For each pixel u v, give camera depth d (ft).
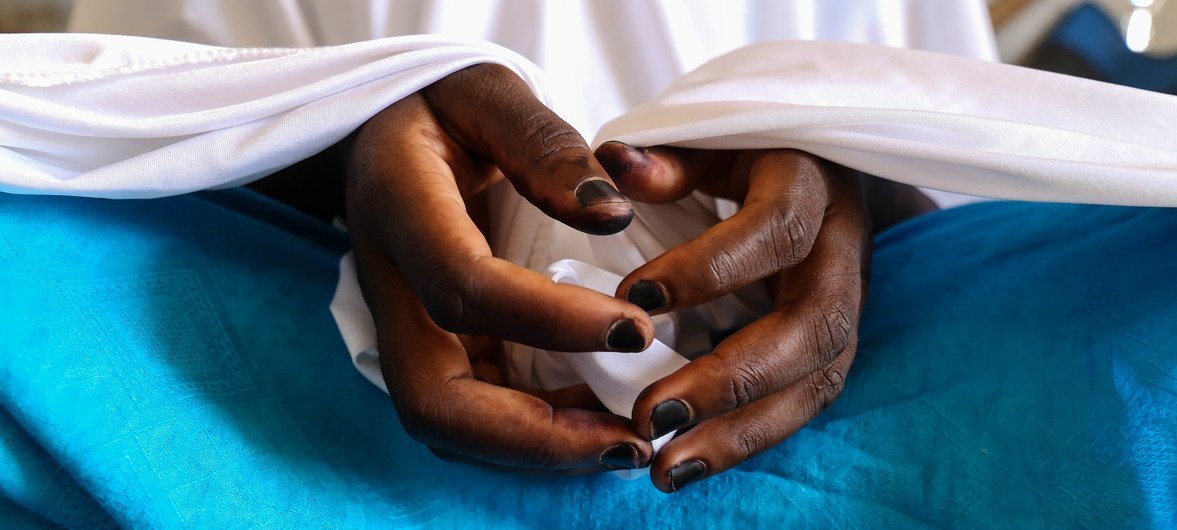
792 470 1.21
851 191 1.27
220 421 1.13
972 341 1.28
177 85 1.23
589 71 1.91
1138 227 1.32
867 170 1.26
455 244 1.03
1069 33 3.23
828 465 1.21
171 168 1.19
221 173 1.21
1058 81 1.36
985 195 1.26
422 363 1.10
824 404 1.20
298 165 1.53
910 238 1.57
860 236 1.25
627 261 1.30
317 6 1.84
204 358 1.18
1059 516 1.14
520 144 1.11
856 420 1.24
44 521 1.12
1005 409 1.21
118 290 1.17
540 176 1.07
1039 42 3.27
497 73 1.21
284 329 1.26
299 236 1.48
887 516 1.17
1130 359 1.20
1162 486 1.13
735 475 1.21
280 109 1.22
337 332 1.29
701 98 1.32
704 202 1.45
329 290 1.34
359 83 1.22
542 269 1.31
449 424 1.08
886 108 1.21
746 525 1.18
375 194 1.12
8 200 1.18
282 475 1.13
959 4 2.12
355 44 1.25
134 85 1.22
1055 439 1.18
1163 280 1.25
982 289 1.34
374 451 1.20
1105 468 1.15
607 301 1.00
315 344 1.26
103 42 1.26
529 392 1.22
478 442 1.08
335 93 1.22
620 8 1.85
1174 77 3.10
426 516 1.18
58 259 1.16
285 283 1.30
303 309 1.29
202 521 1.09
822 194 1.22
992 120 1.24
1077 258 1.31
